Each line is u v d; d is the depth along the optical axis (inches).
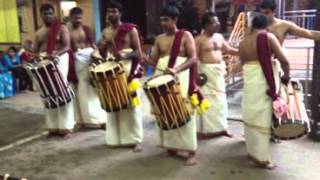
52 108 164.2
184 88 132.9
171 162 139.9
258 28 126.1
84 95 178.9
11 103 242.8
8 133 181.5
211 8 283.0
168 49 135.3
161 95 124.8
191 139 137.2
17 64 276.7
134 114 151.8
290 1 357.7
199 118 162.4
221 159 140.9
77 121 184.2
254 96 126.8
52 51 161.8
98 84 142.2
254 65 125.6
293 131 125.1
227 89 234.5
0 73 260.7
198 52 158.6
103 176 130.3
